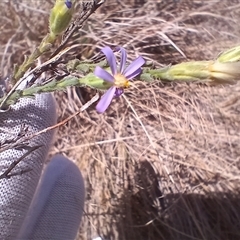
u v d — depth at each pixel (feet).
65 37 0.46
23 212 0.56
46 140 0.57
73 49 0.96
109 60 0.34
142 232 0.93
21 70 0.44
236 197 0.95
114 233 0.92
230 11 1.14
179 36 1.08
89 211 0.92
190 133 0.98
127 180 0.95
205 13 1.09
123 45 1.00
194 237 0.91
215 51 1.06
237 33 1.11
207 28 1.11
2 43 1.01
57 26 0.39
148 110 0.99
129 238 0.92
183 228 0.93
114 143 0.97
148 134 0.91
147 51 1.05
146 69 0.34
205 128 0.99
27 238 0.63
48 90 0.38
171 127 0.99
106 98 0.34
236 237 0.94
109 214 0.93
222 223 0.95
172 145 0.97
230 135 0.99
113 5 1.09
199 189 0.95
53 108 0.59
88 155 0.96
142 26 1.06
